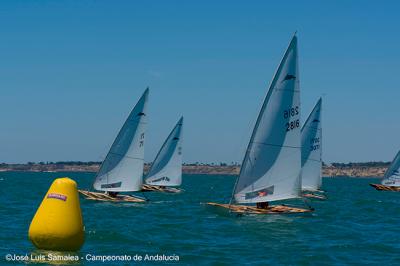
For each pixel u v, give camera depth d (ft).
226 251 154.81
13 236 172.65
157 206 320.91
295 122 242.17
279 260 142.82
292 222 227.20
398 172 615.57
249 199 239.09
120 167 345.72
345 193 582.76
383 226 232.73
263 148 238.68
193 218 243.81
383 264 141.18
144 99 347.97
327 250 161.27
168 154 513.45
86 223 218.18
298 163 242.99
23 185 648.38
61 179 131.34
